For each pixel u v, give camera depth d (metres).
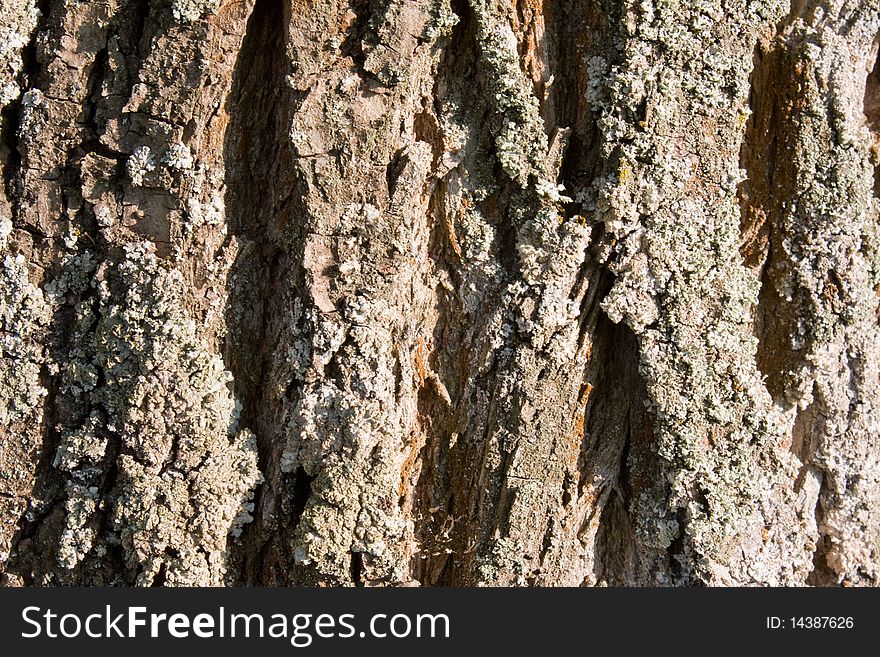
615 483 0.66
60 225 0.65
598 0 0.65
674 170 0.65
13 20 0.64
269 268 0.66
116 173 0.64
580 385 0.65
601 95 0.65
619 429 0.66
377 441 0.64
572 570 0.66
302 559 0.64
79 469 0.64
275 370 0.65
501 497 0.65
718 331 0.65
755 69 0.67
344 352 0.64
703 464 0.65
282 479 0.65
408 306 0.65
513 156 0.65
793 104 0.66
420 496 0.66
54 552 0.64
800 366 0.67
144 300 0.64
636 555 0.66
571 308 0.65
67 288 0.65
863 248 0.67
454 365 0.66
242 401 0.65
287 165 0.65
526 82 0.65
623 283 0.65
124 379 0.64
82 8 0.64
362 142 0.64
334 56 0.64
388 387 0.65
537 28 0.65
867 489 0.68
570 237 0.65
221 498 0.64
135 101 0.64
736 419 0.65
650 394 0.65
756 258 0.67
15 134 0.65
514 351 0.65
